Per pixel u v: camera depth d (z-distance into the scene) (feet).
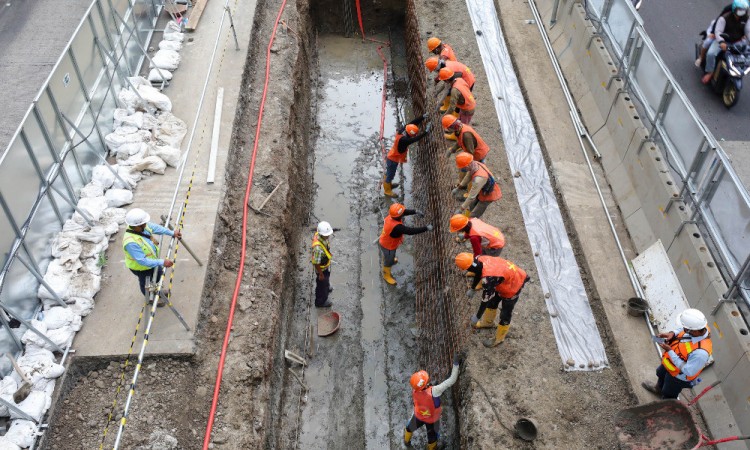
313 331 36.11
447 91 40.91
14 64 45.32
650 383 26.84
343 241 41.34
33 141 27.68
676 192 30.94
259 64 45.50
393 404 32.89
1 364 24.88
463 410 27.86
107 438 24.56
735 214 26.45
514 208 35.94
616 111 37.73
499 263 26.37
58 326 26.81
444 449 29.58
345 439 31.40
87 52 33.53
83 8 52.31
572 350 29.07
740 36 43.01
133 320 28.02
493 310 28.48
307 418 32.14
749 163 39.65
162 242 30.96
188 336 27.58
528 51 47.60
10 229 25.64
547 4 50.62
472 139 34.37
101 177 32.76
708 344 23.30
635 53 36.37
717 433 24.94
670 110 32.32
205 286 29.84
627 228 34.17
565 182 37.01
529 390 27.55
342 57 57.98
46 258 28.78
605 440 25.76
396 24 60.03
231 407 26.61
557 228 34.81
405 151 41.91
